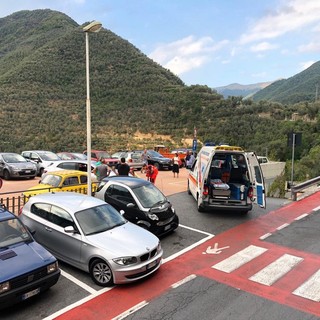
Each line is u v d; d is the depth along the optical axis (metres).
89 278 7.41
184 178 21.97
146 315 5.95
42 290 6.33
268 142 54.09
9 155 21.36
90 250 7.23
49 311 6.09
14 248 6.65
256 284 7.12
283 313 6.03
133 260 6.97
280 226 11.19
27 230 7.35
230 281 7.25
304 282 7.21
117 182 10.66
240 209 11.82
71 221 7.82
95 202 8.67
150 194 10.39
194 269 7.86
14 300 5.87
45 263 6.39
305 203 14.45
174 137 60.12
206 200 11.86
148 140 57.69
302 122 60.56
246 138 58.78
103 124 63.50
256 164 11.61
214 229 10.87
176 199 15.12
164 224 9.80
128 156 25.09
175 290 6.86
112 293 6.75
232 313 6.01
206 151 12.55
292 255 8.72
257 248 9.21
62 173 13.85
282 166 30.23
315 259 8.46
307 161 32.84
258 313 6.02
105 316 5.92
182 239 9.93
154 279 7.35
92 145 50.47
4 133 49.78
